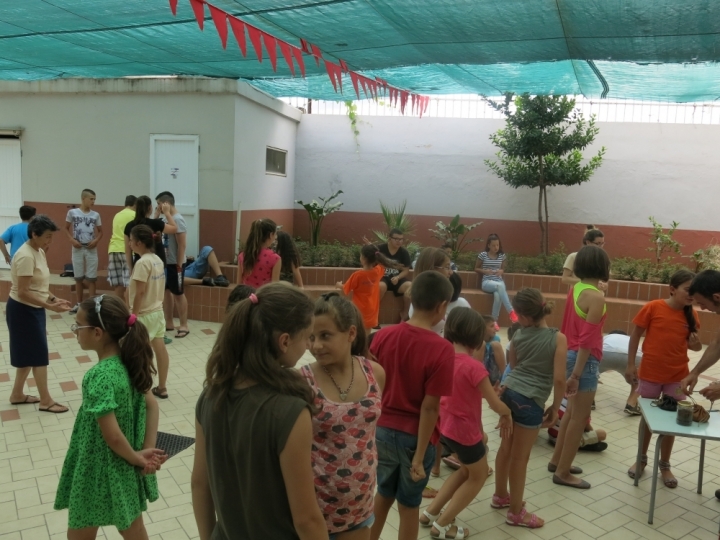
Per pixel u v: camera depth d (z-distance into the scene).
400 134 11.79
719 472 4.46
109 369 2.48
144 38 6.01
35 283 4.78
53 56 7.03
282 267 5.89
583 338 3.84
